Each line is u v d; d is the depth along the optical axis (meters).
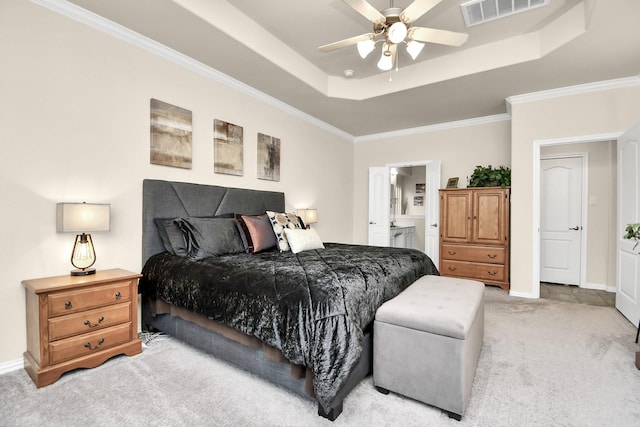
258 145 4.00
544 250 5.08
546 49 3.01
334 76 4.18
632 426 1.57
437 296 2.07
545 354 2.37
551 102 3.87
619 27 2.56
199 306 2.15
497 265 4.45
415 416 1.65
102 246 2.54
